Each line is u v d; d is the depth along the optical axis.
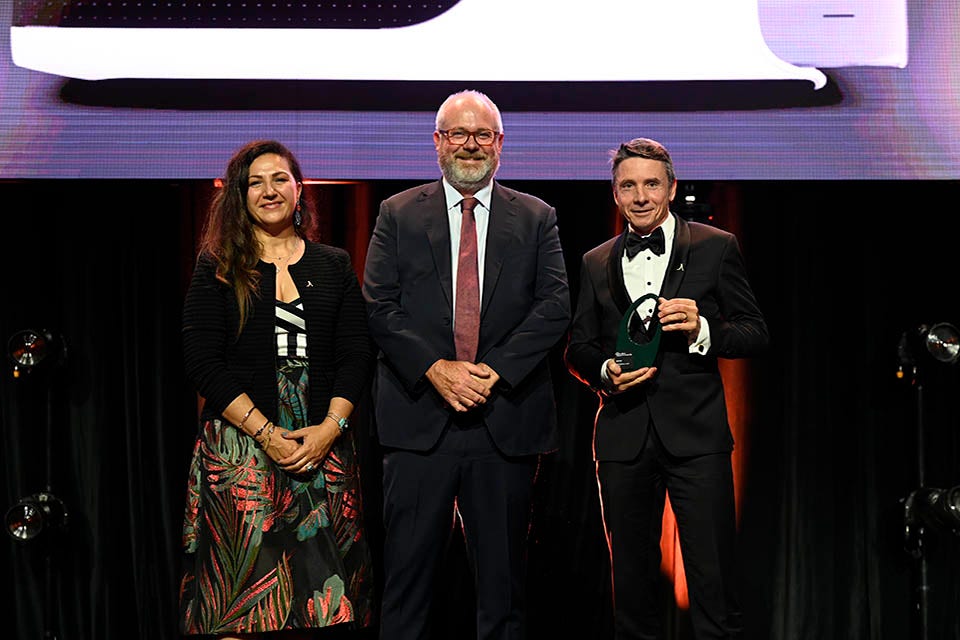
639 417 2.61
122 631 3.37
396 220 2.65
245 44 3.24
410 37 3.25
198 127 3.24
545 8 3.25
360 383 2.53
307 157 3.25
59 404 3.39
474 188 2.64
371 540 3.41
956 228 3.39
